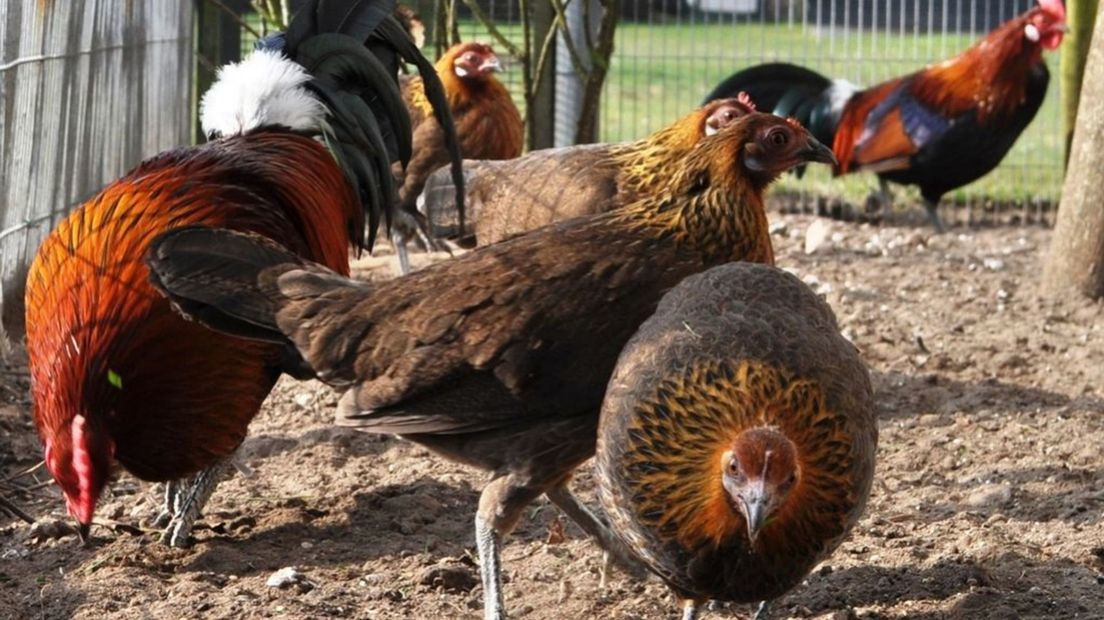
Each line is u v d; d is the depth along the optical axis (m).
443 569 1.68
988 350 2.25
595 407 1.59
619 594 1.68
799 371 1.48
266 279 1.58
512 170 2.05
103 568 1.69
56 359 1.62
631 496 1.49
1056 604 1.62
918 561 1.71
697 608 1.56
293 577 1.68
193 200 1.69
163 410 1.65
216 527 1.78
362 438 1.98
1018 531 1.77
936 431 2.01
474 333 1.57
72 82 2.30
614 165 1.97
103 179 2.42
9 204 2.15
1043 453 1.95
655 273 1.63
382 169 1.89
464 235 2.01
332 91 1.87
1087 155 2.42
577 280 1.60
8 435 1.95
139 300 1.63
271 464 1.93
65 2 2.26
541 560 1.74
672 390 1.48
